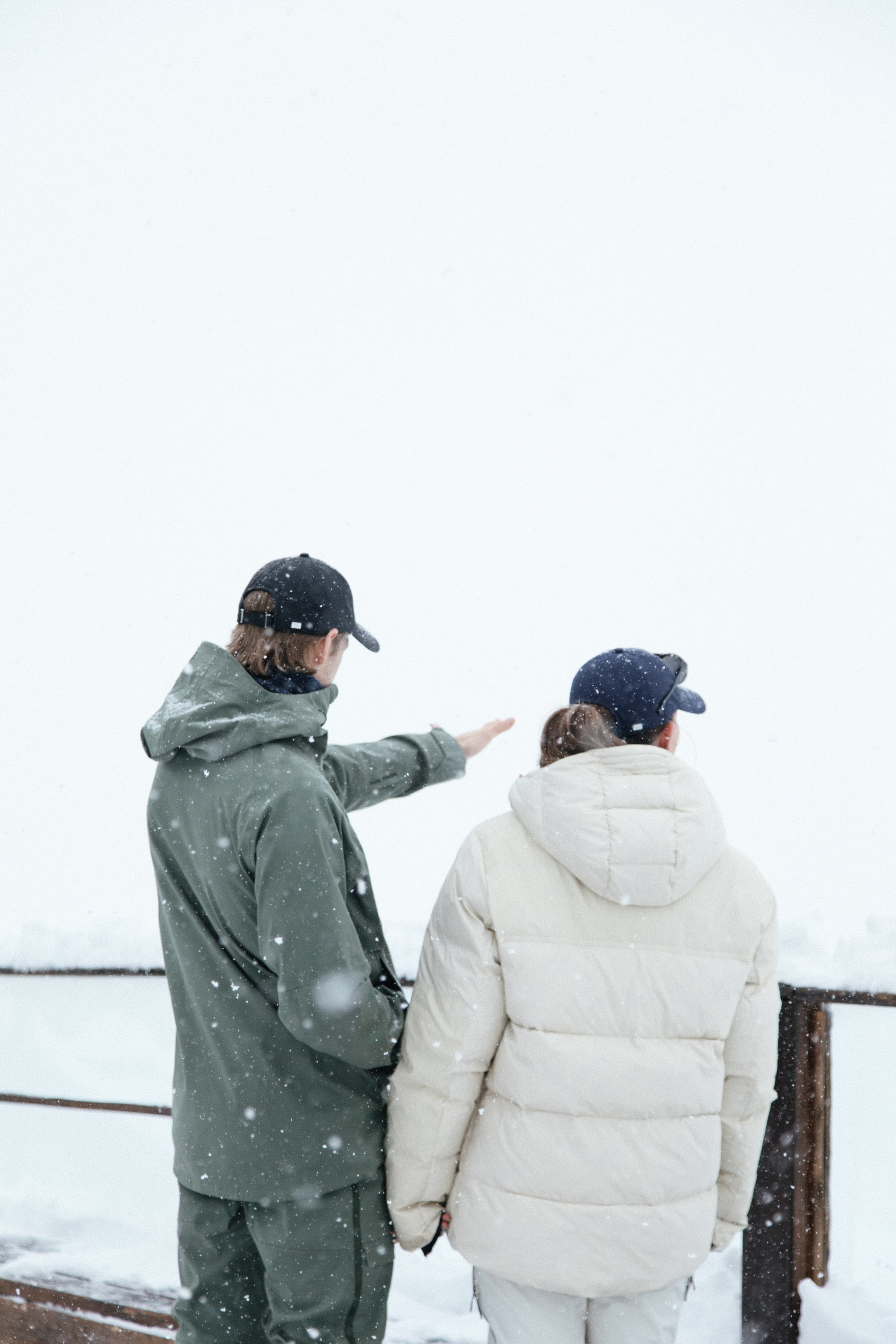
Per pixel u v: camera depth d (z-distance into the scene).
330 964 1.46
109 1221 2.67
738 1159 1.62
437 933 1.58
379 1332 1.61
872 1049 1.99
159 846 1.68
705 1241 1.52
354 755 1.97
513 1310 1.52
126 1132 2.88
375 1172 1.60
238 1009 1.57
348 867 1.62
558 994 1.48
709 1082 1.51
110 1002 3.02
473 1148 1.56
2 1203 2.79
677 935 1.51
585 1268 1.45
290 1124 1.54
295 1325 1.54
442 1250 2.37
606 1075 1.46
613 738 1.59
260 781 1.55
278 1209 1.54
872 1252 1.94
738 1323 1.96
